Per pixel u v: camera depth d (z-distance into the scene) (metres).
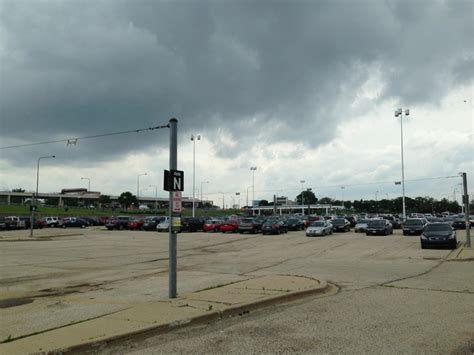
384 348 6.34
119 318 8.06
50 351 6.16
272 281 12.65
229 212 153.75
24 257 22.25
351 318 8.34
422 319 8.20
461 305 9.57
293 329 7.56
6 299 10.91
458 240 31.27
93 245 30.66
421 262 19.20
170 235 10.45
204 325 7.97
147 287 12.53
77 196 169.50
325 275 15.02
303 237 37.81
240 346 6.58
